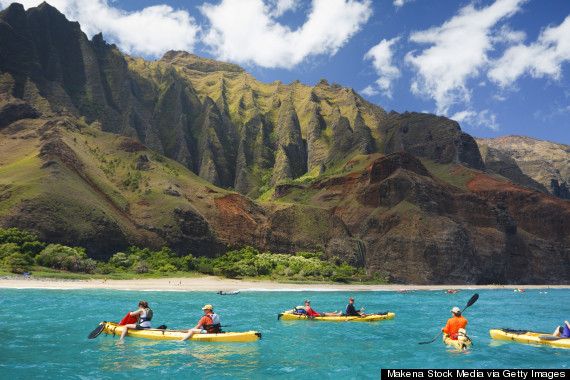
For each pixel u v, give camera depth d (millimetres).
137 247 107000
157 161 156125
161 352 18578
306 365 17109
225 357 18047
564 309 47469
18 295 45562
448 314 39688
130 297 48750
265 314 35406
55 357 17484
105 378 14633
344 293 73812
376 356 18969
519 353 19484
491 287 121375
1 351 18547
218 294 59531
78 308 35562
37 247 81812
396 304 52312
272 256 118812
